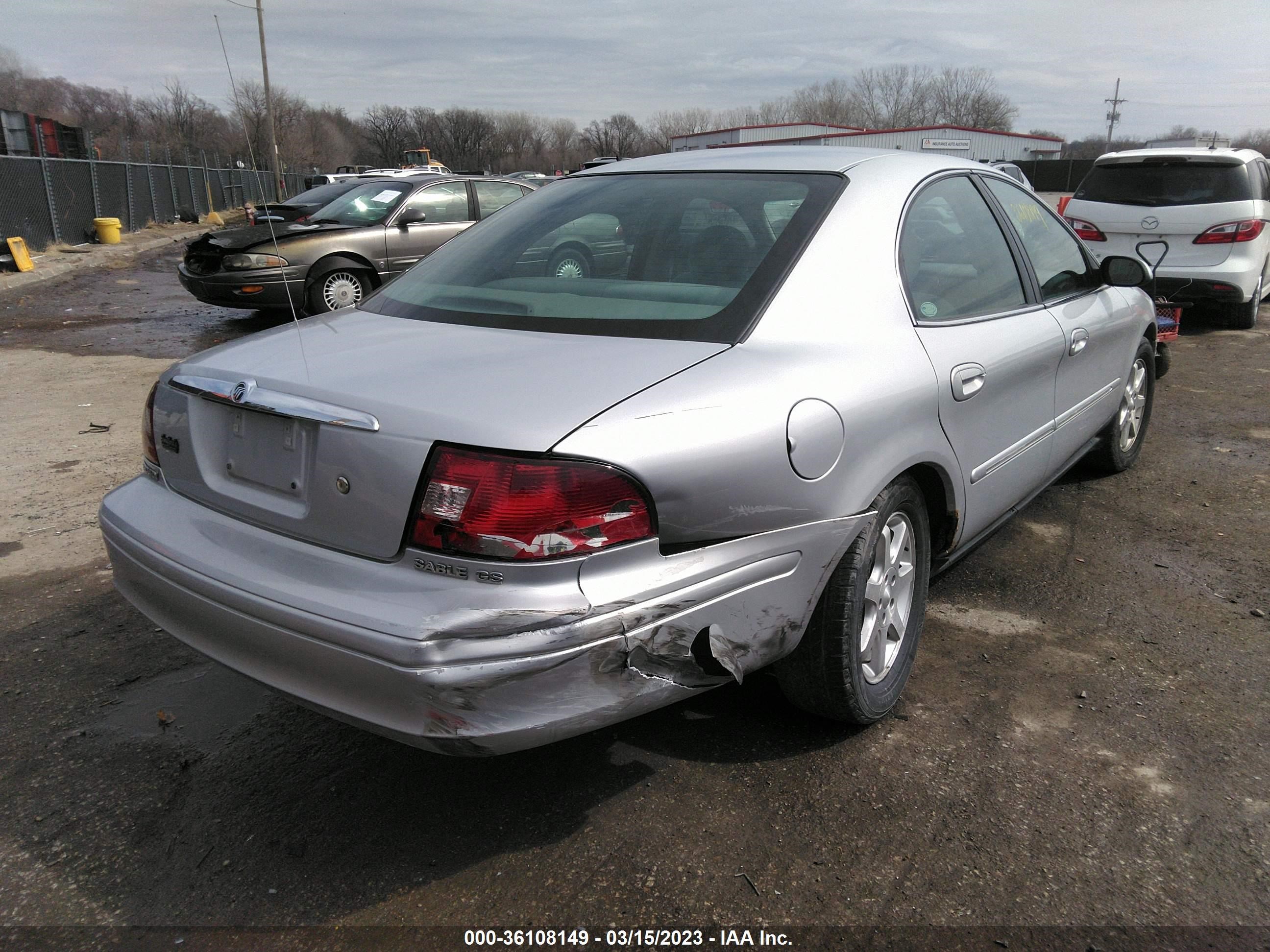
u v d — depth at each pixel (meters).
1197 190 8.54
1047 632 3.17
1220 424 5.73
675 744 2.57
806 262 2.39
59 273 15.15
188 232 23.61
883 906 2.00
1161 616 3.29
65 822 2.29
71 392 6.83
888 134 51.25
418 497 1.83
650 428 1.89
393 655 1.79
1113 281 3.87
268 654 1.99
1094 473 4.77
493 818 2.29
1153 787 2.36
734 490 1.99
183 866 2.15
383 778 2.46
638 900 2.02
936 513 2.83
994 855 2.13
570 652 1.80
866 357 2.35
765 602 2.11
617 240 2.62
